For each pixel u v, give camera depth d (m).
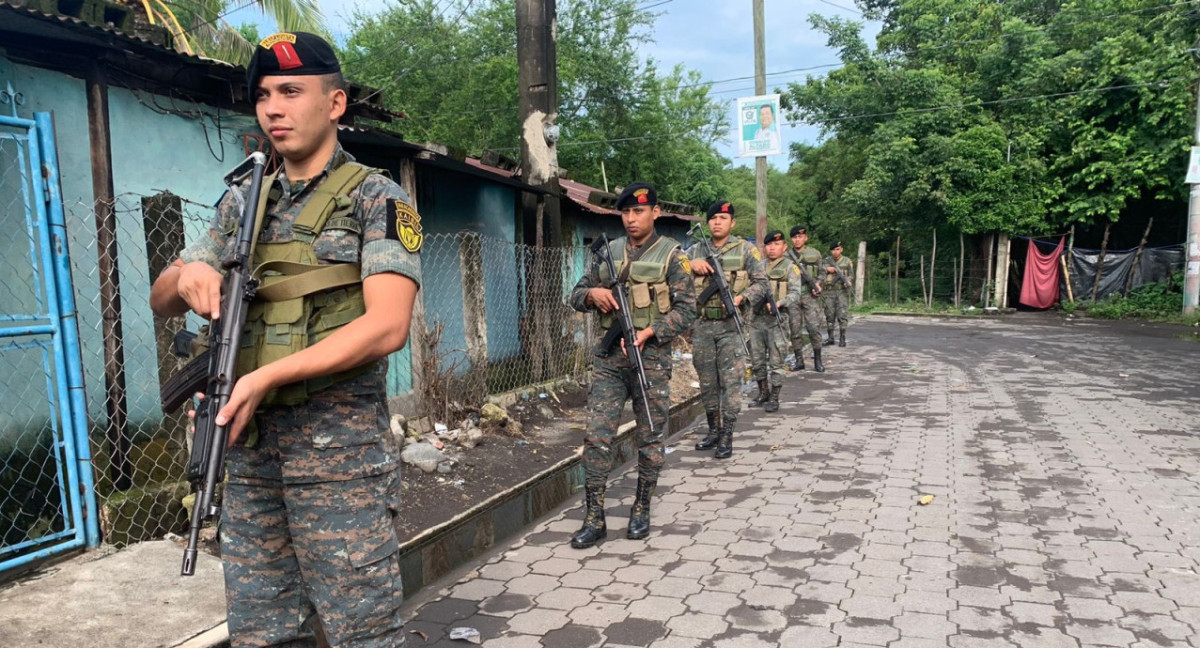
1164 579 3.39
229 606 1.90
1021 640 2.86
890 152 21.23
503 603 3.31
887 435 6.40
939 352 12.48
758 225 12.14
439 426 6.19
